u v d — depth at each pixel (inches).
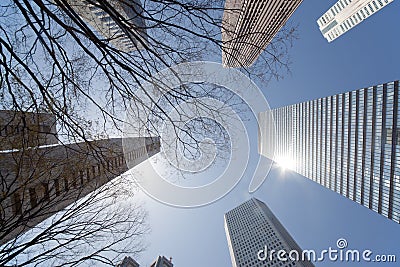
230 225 5846.5
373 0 4670.3
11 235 458.3
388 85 2319.1
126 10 291.7
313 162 3745.1
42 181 424.2
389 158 2327.8
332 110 3218.5
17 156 376.8
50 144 386.9
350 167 2891.2
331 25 6008.9
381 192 2470.5
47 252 386.0
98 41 238.1
